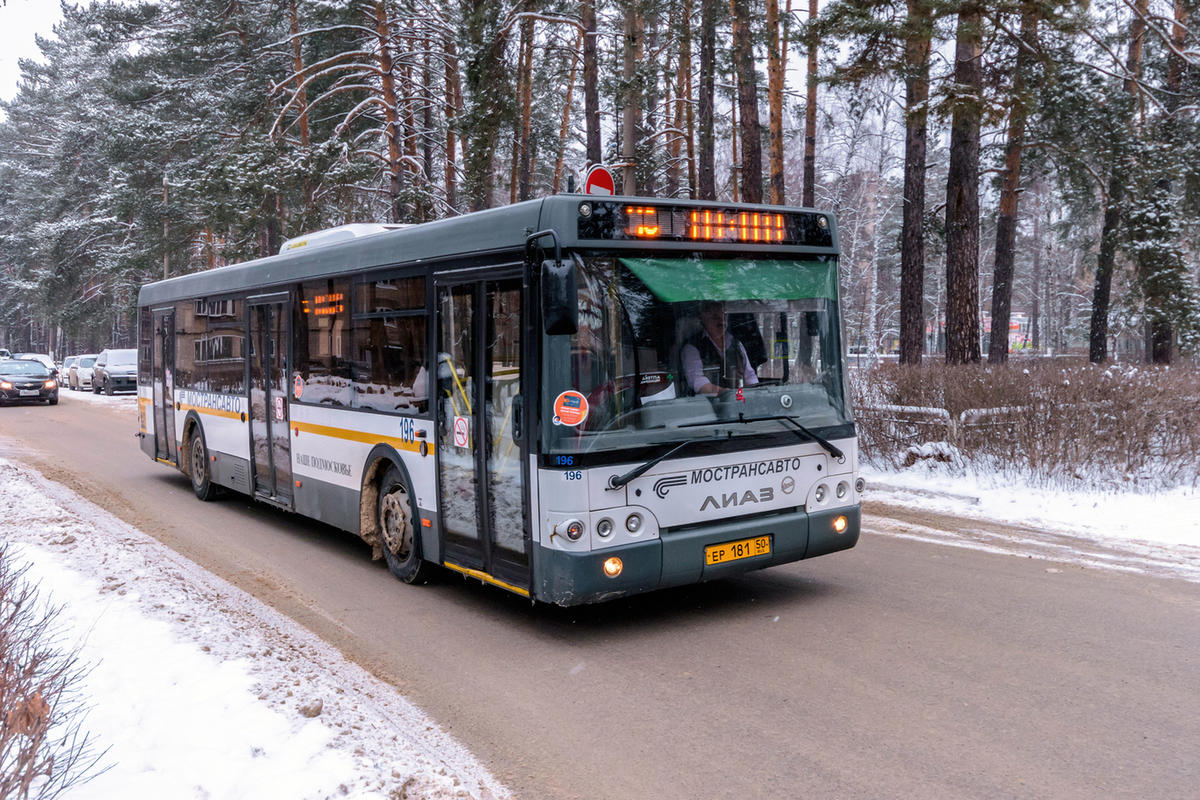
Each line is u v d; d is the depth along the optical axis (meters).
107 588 6.91
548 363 5.67
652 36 25.41
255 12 29.09
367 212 24.88
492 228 6.26
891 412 12.20
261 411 10.20
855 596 6.85
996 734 4.38
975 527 9.09
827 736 4.44
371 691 5.21
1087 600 6.56
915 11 13.90
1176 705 4.67
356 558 8.70
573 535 5.60
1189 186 19.30
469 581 7.80
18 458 16.27
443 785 3.89
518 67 23.03
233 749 4.09
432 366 7.00
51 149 52.09
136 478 14.22
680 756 4.29
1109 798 3.75
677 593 7.16
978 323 15.88
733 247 6.30
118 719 4.38
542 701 5.04
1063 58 17.91
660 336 5.96
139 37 33.22
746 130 18.75
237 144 24.06
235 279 10.73
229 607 6.85
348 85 23.17
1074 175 20.98
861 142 46.41
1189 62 18.84
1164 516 8.91
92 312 46.94
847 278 50.28
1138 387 10.54
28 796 3.33
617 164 18.08
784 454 6.44
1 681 3.67
